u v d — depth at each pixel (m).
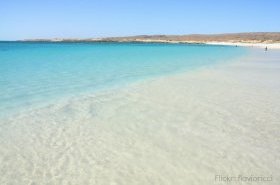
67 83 14.87
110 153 6.47
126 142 7.06
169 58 34.69
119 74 18.45
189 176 5.51
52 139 7.24
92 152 6.52
